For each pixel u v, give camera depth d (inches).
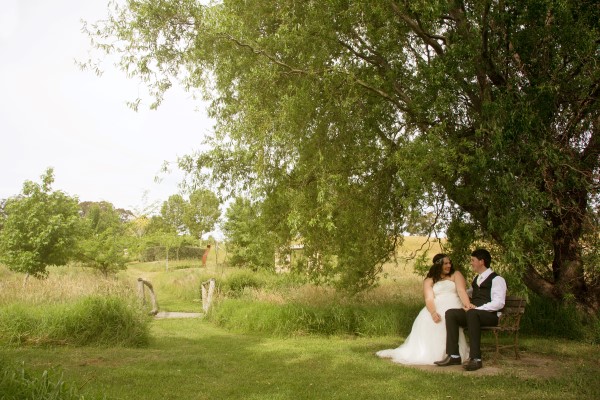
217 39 354.0
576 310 370.0
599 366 264.4
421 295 511.8
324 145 354.3
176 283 900.6
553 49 312.0
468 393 207.3
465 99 338.6
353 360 287.1
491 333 390.0
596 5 303.7
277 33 333.4
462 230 410.0
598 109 330.0
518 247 285.3
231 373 255.6
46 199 742.5
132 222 1456.7
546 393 205.5
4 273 877.8
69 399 166.7
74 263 1119.0
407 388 217.5
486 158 291.3
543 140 299.4
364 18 339.0
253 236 452.8
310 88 338.6
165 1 366.6
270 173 357.4
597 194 322.7
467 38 321.4
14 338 327.9
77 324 345.7
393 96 352.5
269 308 447.2
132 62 370.0
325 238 412.8
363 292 506.6
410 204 316.8
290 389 218.1
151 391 213.6
